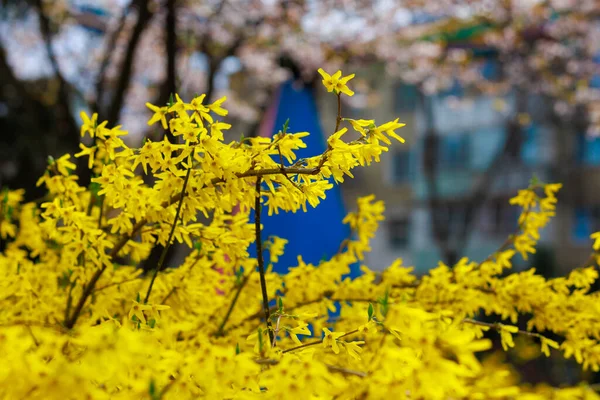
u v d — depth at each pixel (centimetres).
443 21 1238
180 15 785
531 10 1176
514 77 1455
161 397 94
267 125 448
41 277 191
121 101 568
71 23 1005
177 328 132
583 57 1397
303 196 141
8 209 205
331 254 394
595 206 1891
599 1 1241
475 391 94
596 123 1502
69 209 154
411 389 91
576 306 193
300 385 95
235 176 139
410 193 2148
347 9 1095
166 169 158
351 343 121
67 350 118
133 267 191
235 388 105
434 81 1460
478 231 2025
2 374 85
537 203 206
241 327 193
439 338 90
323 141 438
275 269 378
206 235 161
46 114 803
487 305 200
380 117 2147
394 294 197
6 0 1032
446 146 2073
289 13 1028
